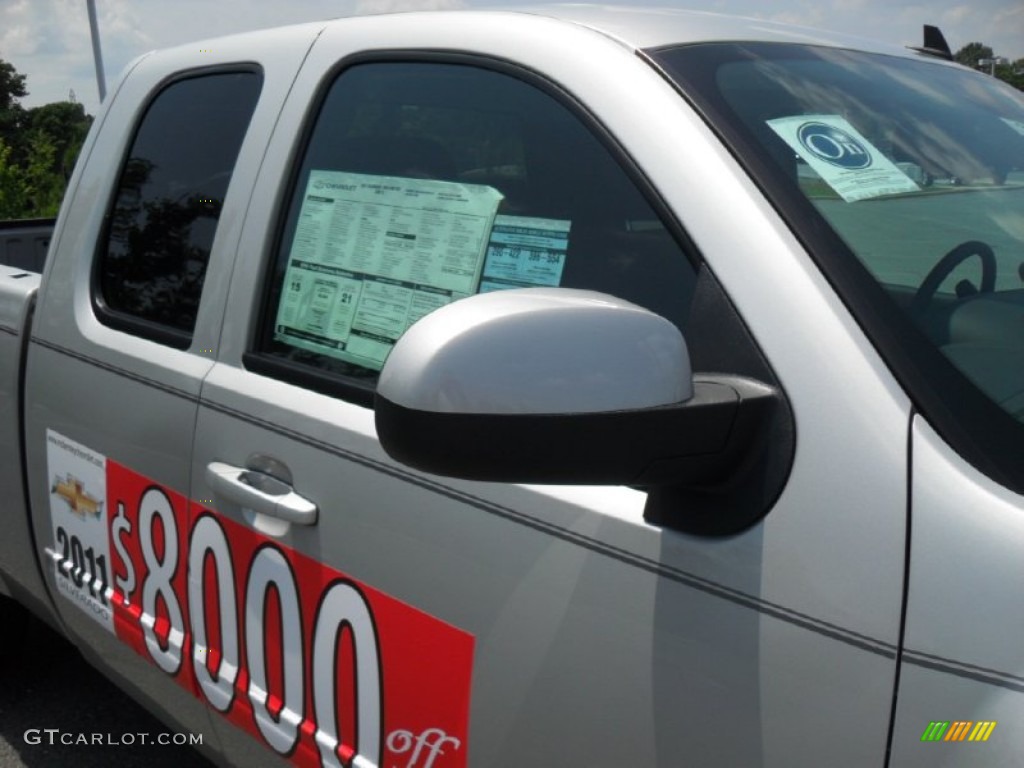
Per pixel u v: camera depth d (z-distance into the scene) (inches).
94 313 99.0
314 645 74.0
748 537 51.6
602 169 62.8
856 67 75.0
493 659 61.9
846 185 59.9
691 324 55.7
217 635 83.1
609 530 56.7
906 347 51.6
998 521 45.9
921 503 47.4
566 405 47.1
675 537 54.1
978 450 48.7
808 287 52.9
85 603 100.3
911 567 47.0
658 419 48.6
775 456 51.4
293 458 74.8
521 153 67.9
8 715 133.0
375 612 69.0
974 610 45.3
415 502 66.4
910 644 46.6
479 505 62.9
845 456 49.6
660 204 59.0
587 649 57.2
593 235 62.7
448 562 64.3
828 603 48.9
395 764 68.8
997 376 53.2
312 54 84.3
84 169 106.2
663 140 59.8
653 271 59.2
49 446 103.0
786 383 51.7
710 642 52.2
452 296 70.4
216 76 94.7
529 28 69.7
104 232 101.3
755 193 56.3
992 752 43.7
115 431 92.8
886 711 46.9
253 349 81.7
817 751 48.8
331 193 79.5
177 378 86.0
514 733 61.1
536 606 59.6
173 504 86.5
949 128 71.2
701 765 52.7
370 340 74.2
